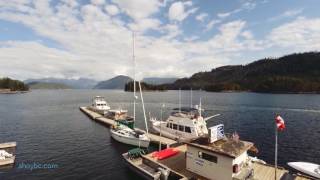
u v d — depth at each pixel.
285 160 33.97
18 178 27.19
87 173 28.83
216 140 24.59
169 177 25.03
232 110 94.38
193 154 24.50
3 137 48.25
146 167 27.30
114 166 31.11
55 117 77.75
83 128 58.12
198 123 38.03
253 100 142.38
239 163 22.44
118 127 47.78
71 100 167.38
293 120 68.19
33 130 55.62
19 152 37.47
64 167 30.83
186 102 137.50
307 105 107.44
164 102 140.38
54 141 44.75
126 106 116.69
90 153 36.88
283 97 162.00
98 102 89.81
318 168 27.22
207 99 158.62
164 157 28.58
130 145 40.38
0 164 31.05
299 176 22.86
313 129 55.25
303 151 38.16
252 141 44.81
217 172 22.16
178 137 39.25
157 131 44.69
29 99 170.88
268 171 24.00
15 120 71.00
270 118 73.00
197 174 24.06
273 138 46.97
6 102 140.00
